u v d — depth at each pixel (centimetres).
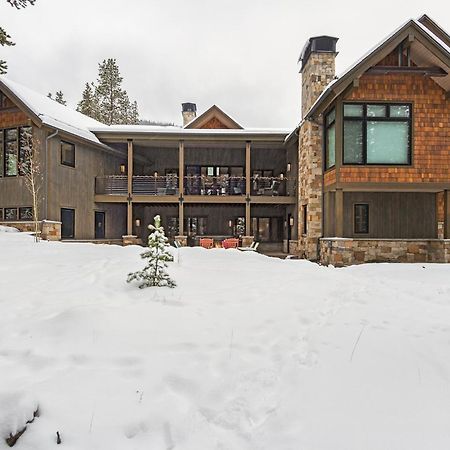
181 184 1830
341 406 302
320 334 427
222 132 1825
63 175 1580
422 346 394
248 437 272
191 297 550
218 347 389
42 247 995
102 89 3959
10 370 333
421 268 986
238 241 1792
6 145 1559
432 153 1279
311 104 1559
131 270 708
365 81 1272
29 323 426
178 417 287
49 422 278
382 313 504
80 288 581
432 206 1431
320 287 637
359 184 1267
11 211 1538
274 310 502
